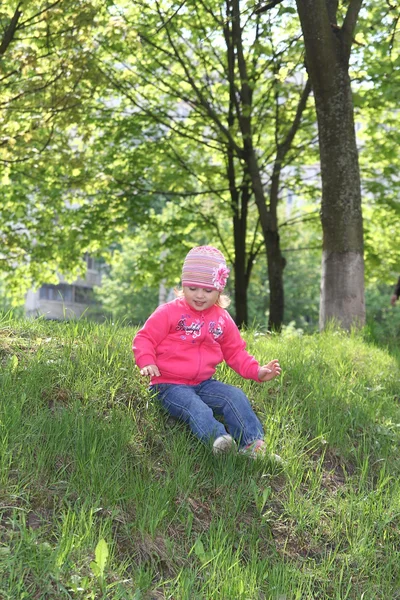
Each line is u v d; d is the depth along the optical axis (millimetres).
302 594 3273
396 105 15328
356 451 4676
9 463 3314
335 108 9102
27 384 4148
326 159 9156
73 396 4254
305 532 3768
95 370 4602
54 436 3684
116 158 17438
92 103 16328
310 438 4703
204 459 4012
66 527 2982
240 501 3768
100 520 3180
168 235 19484
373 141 17516
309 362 6168
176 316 4352
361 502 4027
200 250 4379
